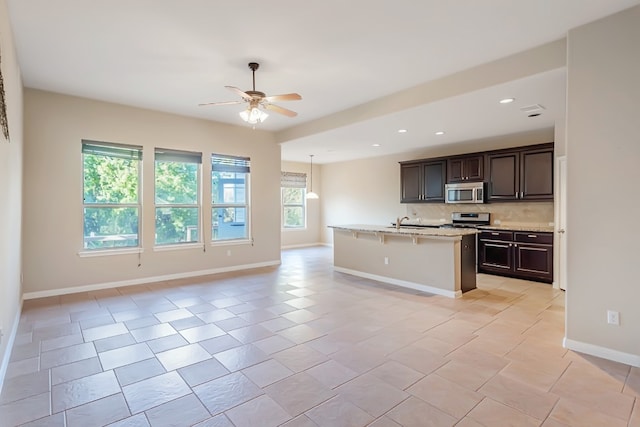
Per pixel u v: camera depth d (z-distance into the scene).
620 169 2.71
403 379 2.49
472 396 2.27
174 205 5.78
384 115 4.73
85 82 4.20
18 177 3.68
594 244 2.84
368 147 7.41
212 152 6.13
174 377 2.53
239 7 2.60
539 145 5.63
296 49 3.31
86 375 2.56
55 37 3.06
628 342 2.71
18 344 3.10
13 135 3.12
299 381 2.47
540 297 4.62
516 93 3.83
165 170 5.70
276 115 5.65
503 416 2.06
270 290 4.99
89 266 4.94
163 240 5.68
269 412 2.11
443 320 3.72
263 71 3.83
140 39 3.11
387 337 3.25
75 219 4.80
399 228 5.46
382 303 4.34
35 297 4.52
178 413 2.11
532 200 5.73
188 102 5.02
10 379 2.50
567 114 2.95
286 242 9.84
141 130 5.34
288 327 3.51
